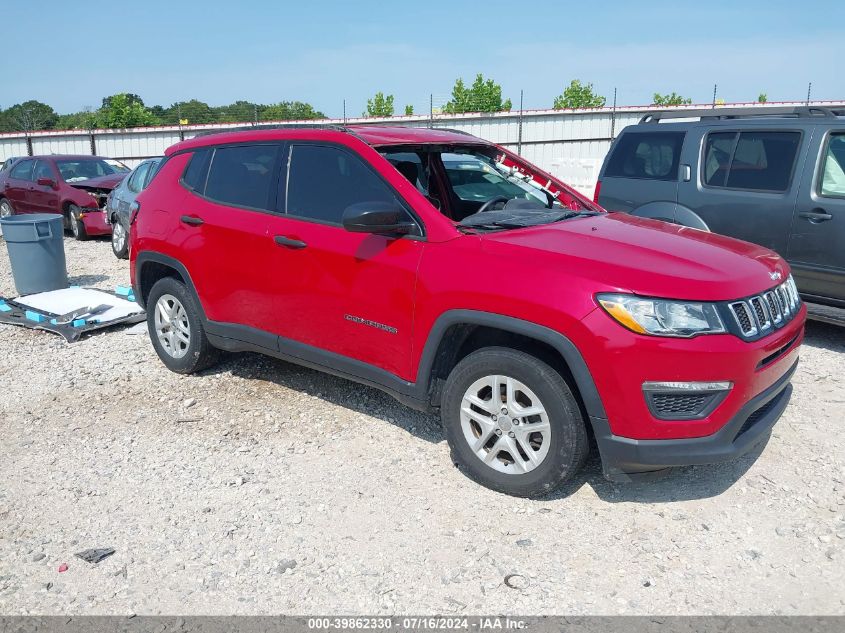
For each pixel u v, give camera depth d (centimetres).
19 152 2883
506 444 357
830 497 358
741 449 329
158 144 2803
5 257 1180
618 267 330
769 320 344
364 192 409
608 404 322
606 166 742
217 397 505
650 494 366
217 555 325
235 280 473
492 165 505
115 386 534
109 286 914
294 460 411
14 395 524
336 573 310
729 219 634
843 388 498
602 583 299
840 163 568
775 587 294
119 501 373
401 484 381
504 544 327
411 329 377
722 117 673
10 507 370
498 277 344
